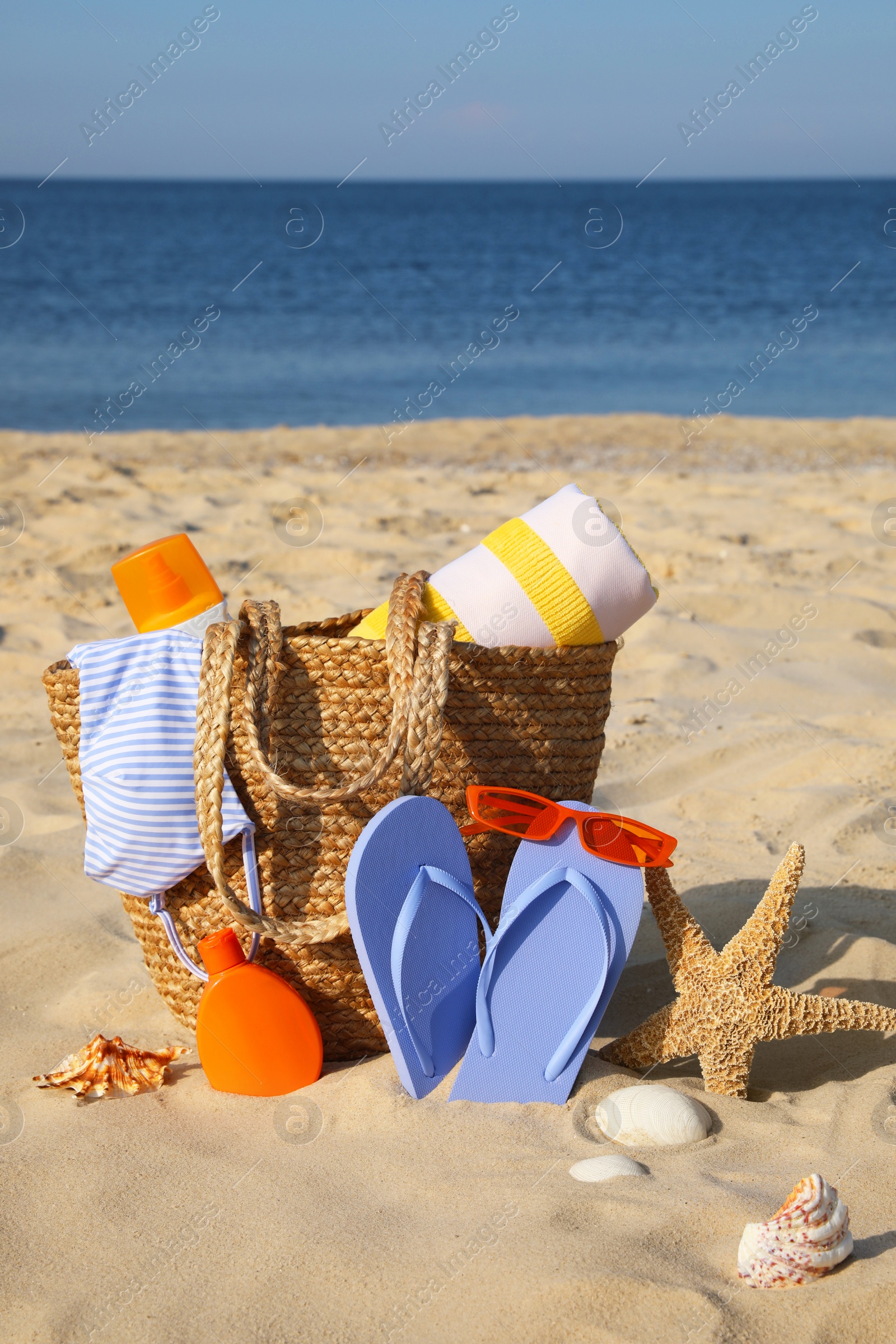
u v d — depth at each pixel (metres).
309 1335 2.48
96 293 21.55
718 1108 2.72
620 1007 2.94
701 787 3.53
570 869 2.77
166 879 2.77
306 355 15.39
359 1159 2.65
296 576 5.40
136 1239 2.57
